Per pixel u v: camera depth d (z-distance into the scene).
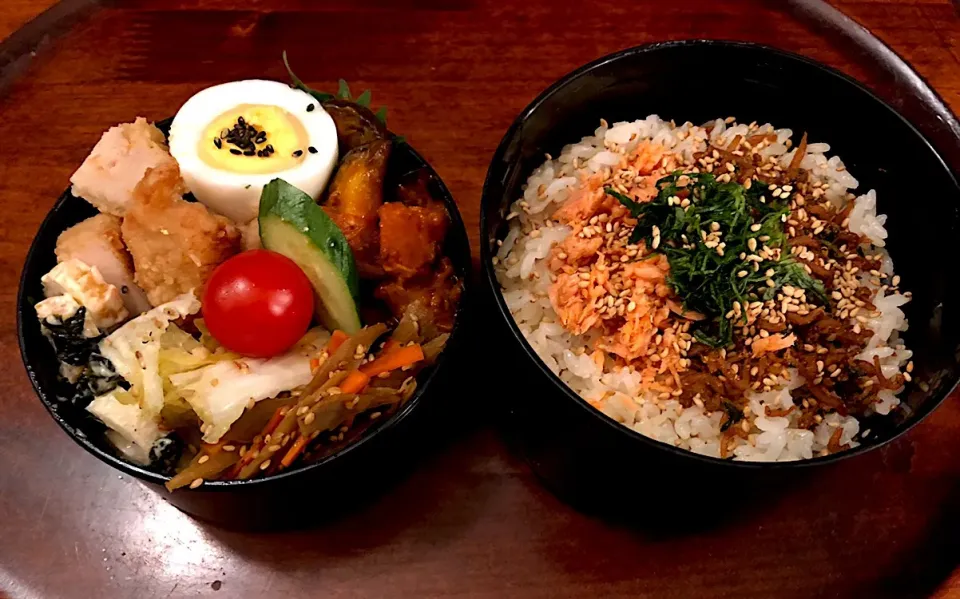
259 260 0.24
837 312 0.26
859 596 0.26
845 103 0.27
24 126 0.31
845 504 0.27
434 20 0.33
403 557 0.26
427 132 0.32
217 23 0.33
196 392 0.23
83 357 0.25
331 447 0.24
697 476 0.23
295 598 0.25
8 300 0.29
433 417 0.27
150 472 0.23
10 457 0.27
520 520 0.27
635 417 0.25
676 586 0.26
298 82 0.27
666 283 0.25
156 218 0.24
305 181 0.26
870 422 0.26
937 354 0.25
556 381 0.23
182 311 0.24
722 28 0.34
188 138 0.26
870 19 0.34
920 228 0.27
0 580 0.25
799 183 0.27
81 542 0.26
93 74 0.32
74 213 0.27
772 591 0.26
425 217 0.26
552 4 0.34
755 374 0.25
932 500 0.27
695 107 0.29
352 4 0.34
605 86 0.28
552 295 0.26
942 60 0.33
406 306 0.26
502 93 0.32
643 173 0.27
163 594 0.25
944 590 0.25
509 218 0.28
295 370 0.24
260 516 0.25
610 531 0.27
